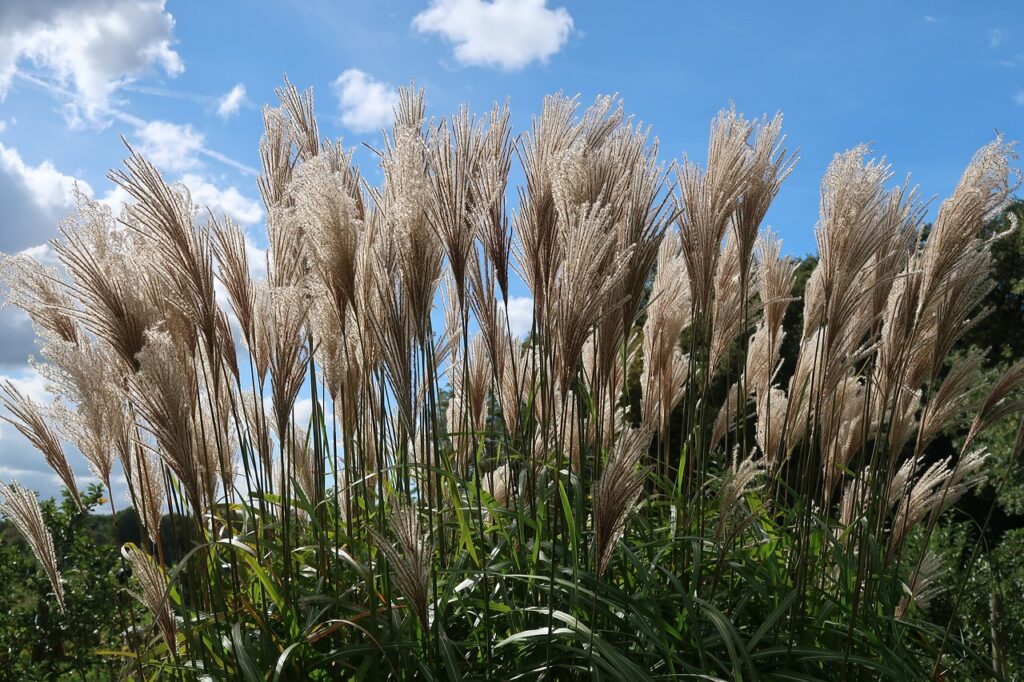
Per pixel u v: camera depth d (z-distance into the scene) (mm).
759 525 3508
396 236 2799
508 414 3678
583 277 2525
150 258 2951
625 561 3139
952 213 3105
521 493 3123
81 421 3023
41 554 3301
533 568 2895
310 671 2787
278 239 3371
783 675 2695
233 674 2873
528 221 3037
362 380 3342
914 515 3637
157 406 2725
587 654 2480
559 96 3119
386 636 2789
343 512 3756
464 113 3094
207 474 3375
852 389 3969
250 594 3338
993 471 11398
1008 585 6430
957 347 16125
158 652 3250
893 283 3447
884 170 2973
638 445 2236
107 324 2869
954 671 3641
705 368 3387
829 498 3666
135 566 2949
